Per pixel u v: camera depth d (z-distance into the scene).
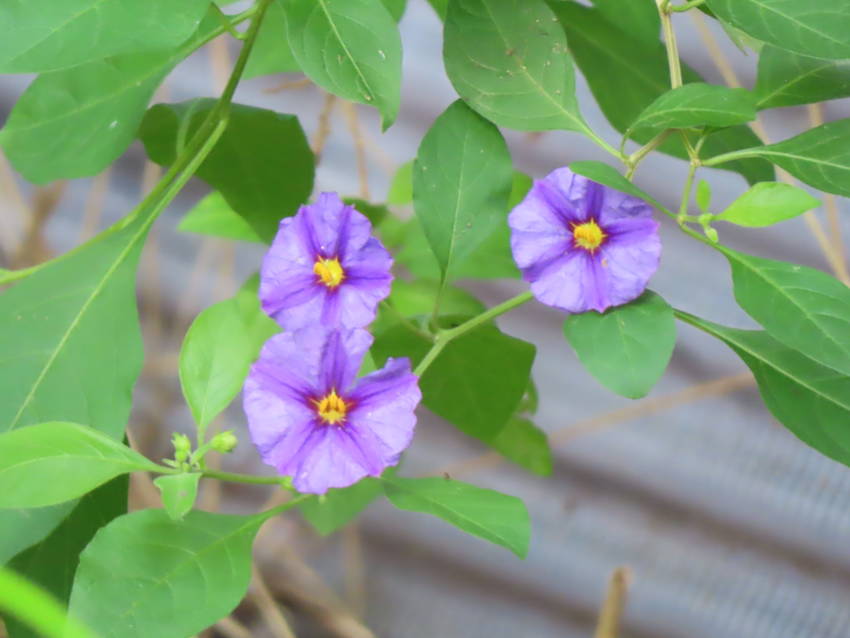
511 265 0.57
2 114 0.68
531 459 0.61
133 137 0.52
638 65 0.55
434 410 0.54
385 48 0.49
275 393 0.48
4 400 0.49
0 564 0.48
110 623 0.48
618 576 0.65
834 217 0.66
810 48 0.49
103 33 0.47
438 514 0.48
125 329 0.50
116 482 0.52
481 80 0.51
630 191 0.49
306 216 0.49
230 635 0.68
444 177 0.52
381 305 0.52
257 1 0.53
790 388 0.51
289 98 0.70
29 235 0.69
